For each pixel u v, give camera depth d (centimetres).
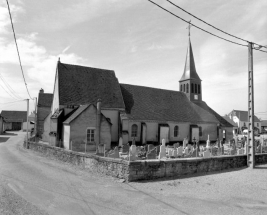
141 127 3250
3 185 1050
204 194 1010
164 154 1967
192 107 4159
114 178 1202
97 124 2595
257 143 3044
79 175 1283
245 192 1072
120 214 750
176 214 769
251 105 1788
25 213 725
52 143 2683
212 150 2319
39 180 1156
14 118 7988
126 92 3647
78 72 3297
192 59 4409
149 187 1070
